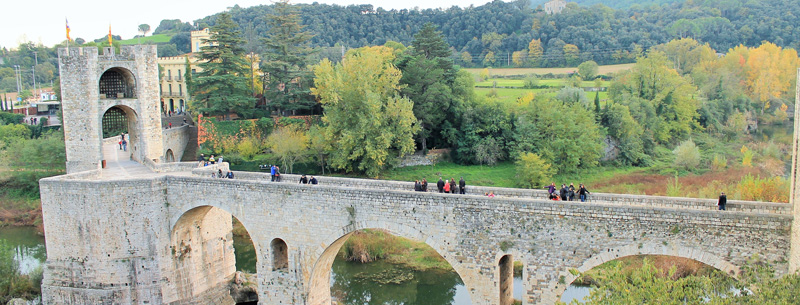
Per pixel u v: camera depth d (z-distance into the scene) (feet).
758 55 455.22
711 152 345.31
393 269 219.20
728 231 119.65
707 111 391.45
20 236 269.64
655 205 136.67
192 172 184.96
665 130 363.56
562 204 130.52
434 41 343.87
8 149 335.47
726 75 447.42
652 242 124.98
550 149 310.04
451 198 139.44
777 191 221.25
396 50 428.97
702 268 185.16
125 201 169.27
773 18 580.30
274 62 345.51
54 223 173.88
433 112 327.67
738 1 640.17
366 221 149.07
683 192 265.75
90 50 195.11
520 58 581.53
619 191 281.33
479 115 329.52
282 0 372.17
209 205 169.17
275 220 160.25
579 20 621.31
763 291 98.84
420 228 143.64
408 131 300.81
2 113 450.30
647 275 107.04
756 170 304.09
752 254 118.52
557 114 312.71
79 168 200.54
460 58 604.08
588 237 129.39
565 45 579.89
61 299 175.42
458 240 140.46
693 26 594.65
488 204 136.46
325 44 620.08
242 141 314.35
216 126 316.81
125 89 216.13
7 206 302.45
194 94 339.36
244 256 237.66
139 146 211.00
